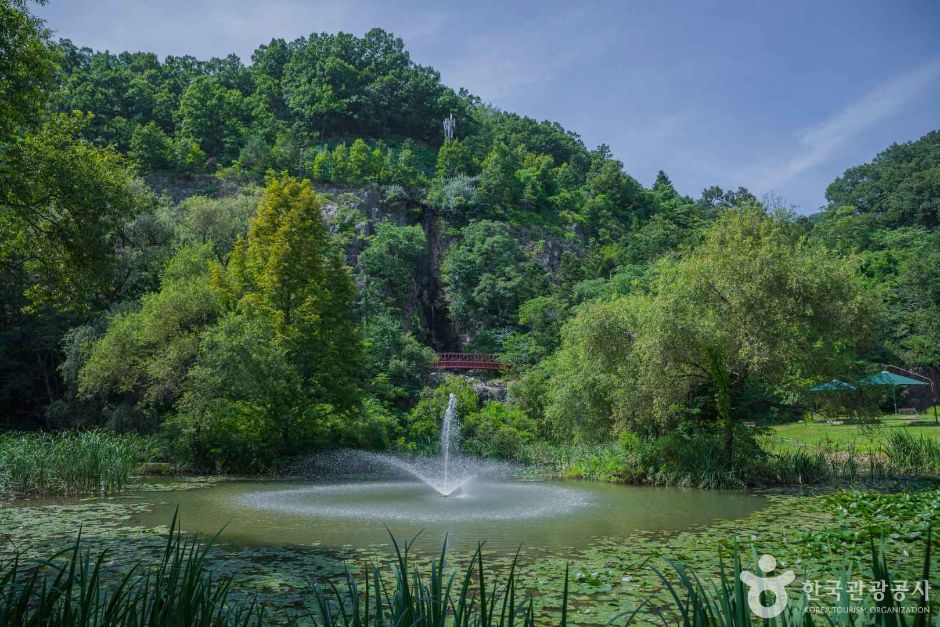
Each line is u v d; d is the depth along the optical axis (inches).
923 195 3075.8
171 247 1375.5
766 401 805.2
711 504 554.6
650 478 763.4
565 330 1060.5
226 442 925.2
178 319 1018.7
